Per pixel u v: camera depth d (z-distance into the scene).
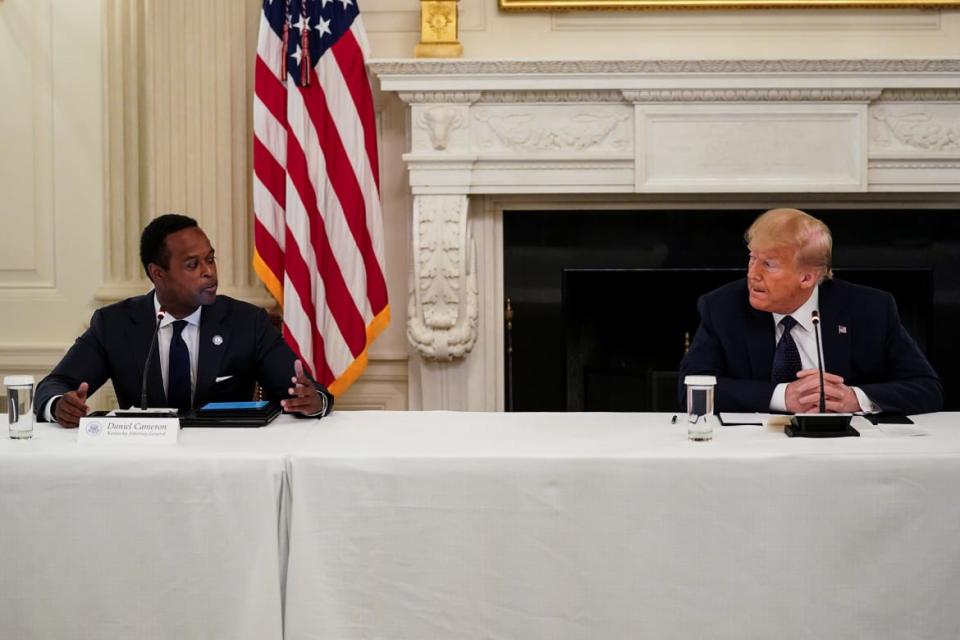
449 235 4.61
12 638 2.29
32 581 2.28
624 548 2.23
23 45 4.91
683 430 2.64
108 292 4.86
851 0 4.63
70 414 2.71
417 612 2.26
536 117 4.59
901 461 2.23
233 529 2.25
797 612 2.23
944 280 4.89
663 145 4.58
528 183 4.61
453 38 4.58
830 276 3.05
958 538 2.23
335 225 4.48
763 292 2.92
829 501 2.23
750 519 2.23
